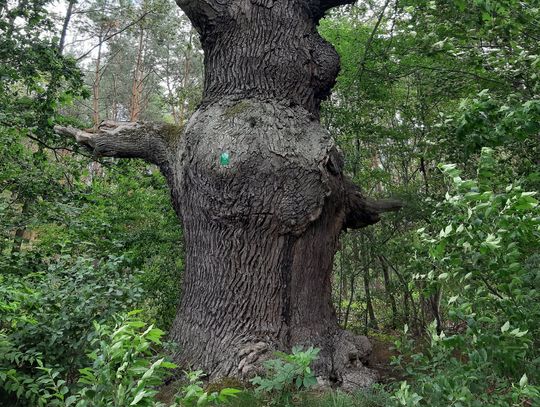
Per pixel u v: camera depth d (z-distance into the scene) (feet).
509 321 9.04
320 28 31.53
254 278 15.87
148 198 29.37
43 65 28.71
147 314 25.82
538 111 10.57
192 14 18.37
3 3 27.73
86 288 13.38
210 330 15.71
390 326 35.91
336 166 17.29
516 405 8.37
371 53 28.25
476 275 9.34
